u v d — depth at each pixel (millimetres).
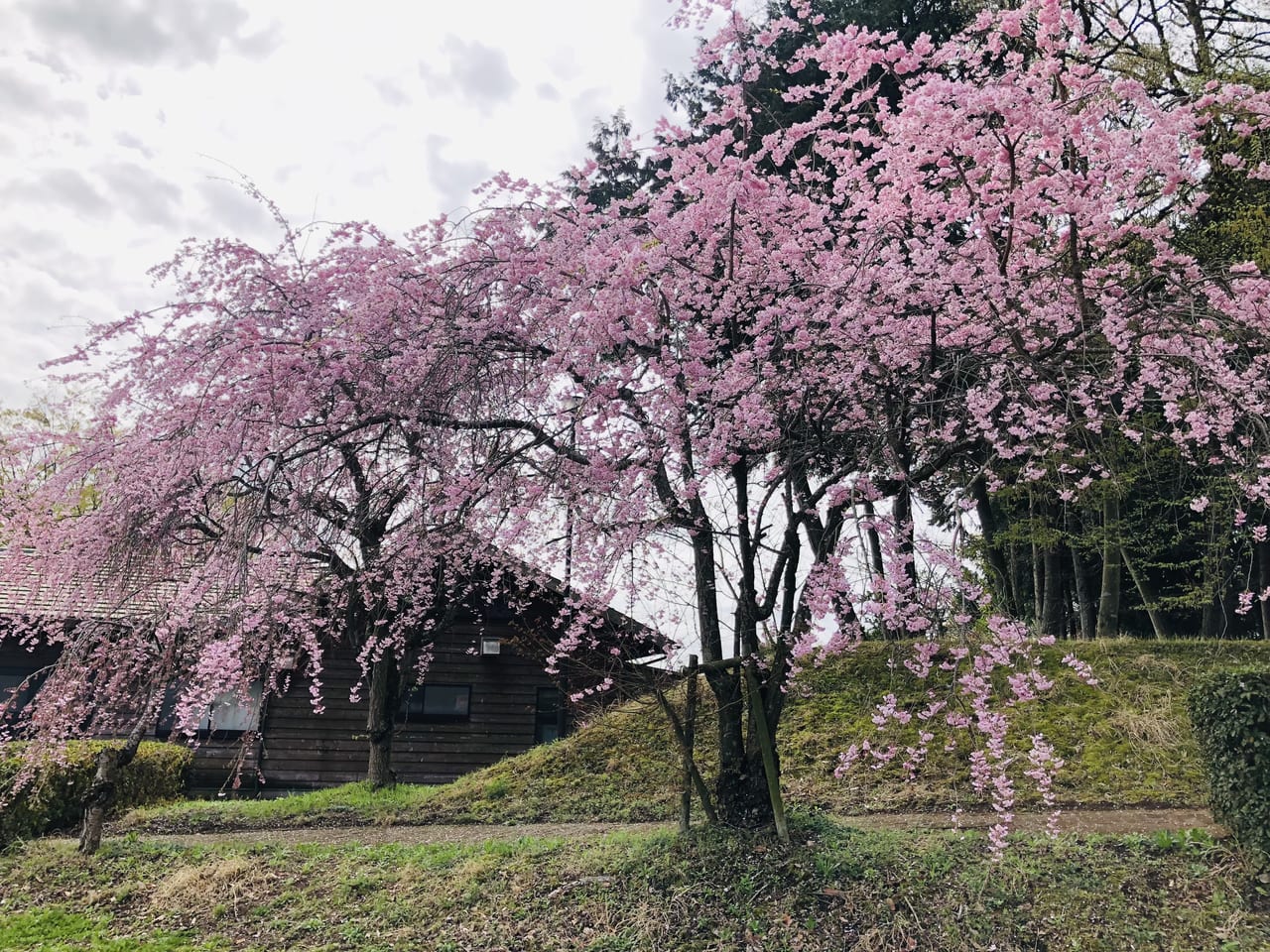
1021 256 5977
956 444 5422
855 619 5367
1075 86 5223
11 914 6191
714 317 5746
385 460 6176
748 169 5551
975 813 7516
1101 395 5746
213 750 13273
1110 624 12367
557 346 5836
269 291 6289
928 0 11383
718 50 6129
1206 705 5781
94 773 9727
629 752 10445
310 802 10164
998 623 4805
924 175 5625
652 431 5758
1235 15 11844
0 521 6301
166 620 6352
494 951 5203
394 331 5848
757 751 6094
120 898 6422
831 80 6070
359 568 6891
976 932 4867
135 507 5984
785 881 5375
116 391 6027
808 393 5539
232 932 5789
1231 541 10633
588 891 5684
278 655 7145
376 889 6277
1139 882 5281
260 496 5527
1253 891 5105
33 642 7820
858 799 8242
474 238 6078
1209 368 5184
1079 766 8297
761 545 5820
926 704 9727
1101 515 12555
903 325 5586
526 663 14305
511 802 9719
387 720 11227
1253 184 10047
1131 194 5371
